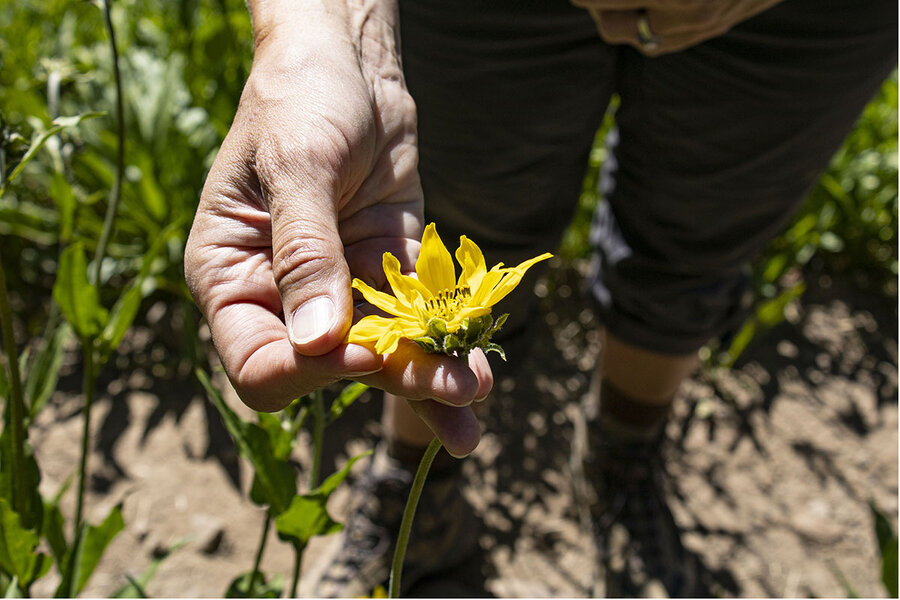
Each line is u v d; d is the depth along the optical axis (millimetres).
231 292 311
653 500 680
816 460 771
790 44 480
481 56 481
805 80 495
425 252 288
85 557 419
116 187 467
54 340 445
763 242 596
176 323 814
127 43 895
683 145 532
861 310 942
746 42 483
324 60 338
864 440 795
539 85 494
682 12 442
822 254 995
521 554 676
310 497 373
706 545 695
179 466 702
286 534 392
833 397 837
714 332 636
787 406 823
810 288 969
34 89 782
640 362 619
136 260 783
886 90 985
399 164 355
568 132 529
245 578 445
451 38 480
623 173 583
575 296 930
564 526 699
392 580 323
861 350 893
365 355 273
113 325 452
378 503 616
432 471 607
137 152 776
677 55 499
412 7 482
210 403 753
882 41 500
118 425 729
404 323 275
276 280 288
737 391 834
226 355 302
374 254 344
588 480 688
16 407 387
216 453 715
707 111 512
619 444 668
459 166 522
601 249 630
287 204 296
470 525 672
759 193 547
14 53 861
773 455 773
